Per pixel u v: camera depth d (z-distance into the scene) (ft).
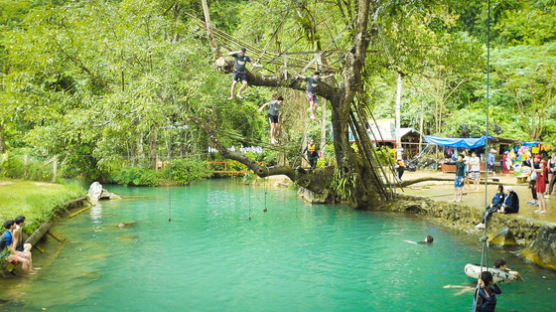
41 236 40.04
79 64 57.82
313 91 46.78
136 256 37.52
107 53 55.06
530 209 44.21
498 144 95.76
